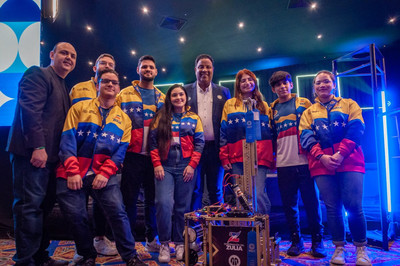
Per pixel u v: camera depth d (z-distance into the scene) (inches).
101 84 88.2
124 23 243.9
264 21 250.1
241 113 103.2
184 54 316.8
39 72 82.1
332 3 224.8
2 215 122.8
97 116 86.8
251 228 64.6
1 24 121.6
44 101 81.0
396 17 246.5
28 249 76.1
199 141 99.5
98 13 226.5
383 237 100.7
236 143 102.0
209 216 67.6
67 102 88.7
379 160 104.8
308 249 104.0
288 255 97.3
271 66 363.3
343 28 266.4
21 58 121.3
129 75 377.4
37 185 78.0
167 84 424.8
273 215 145.9
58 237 120.5
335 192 91.1
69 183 79.2
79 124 84.3
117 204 83.3
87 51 295.3
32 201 77.1
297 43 297.4
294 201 100.9
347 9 234.5
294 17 245.9
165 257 90.9
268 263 65.6
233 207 73.7
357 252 88.1
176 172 96.0
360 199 88.4
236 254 64.8
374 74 107.8
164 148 95.1
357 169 89.4
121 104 103.1
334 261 86.9
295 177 100.1
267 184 159.8
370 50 108.9
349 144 88.5
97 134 85.6
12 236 121.4
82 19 234.4
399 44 297.9
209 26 256.2
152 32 262.4
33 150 76.5
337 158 87.8
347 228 114.0
